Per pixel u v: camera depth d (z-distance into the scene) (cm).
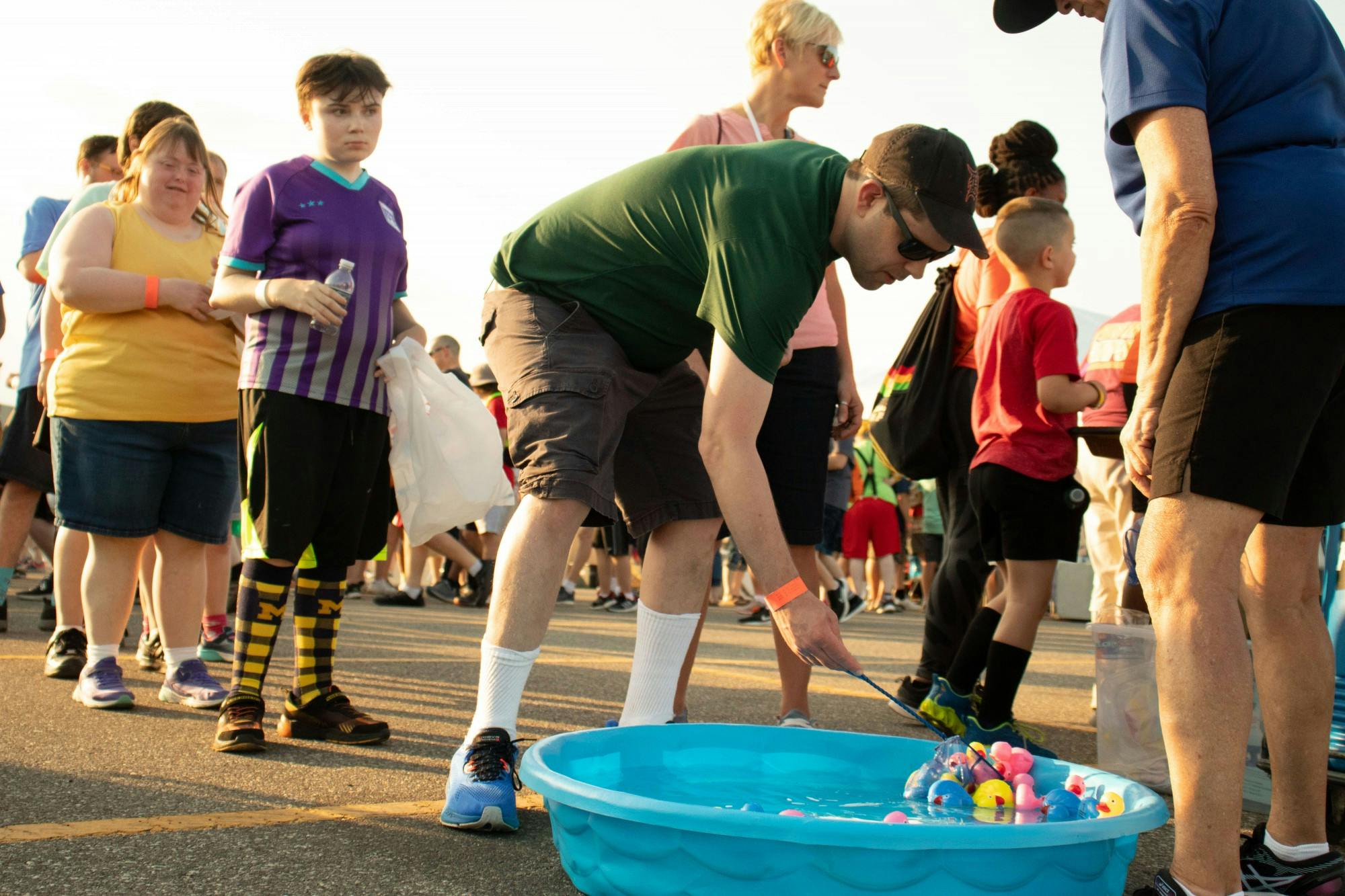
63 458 333
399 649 511
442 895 175
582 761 215
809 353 333
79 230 340
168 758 264
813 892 154
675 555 266
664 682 266
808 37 340
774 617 205
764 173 211
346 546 301
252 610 286
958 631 372
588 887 172
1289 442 172
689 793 214
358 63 304
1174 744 171
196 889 171
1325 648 196
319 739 296
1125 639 294
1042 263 336
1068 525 319
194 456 346
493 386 865
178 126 356
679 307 232
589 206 236
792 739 245
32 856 182
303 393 284
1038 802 203
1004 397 330
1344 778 233
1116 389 438
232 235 297
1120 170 192
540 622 223
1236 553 173
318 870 184
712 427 206
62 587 381
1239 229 176
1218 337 174
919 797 215
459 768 215
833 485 832
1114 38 184
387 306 303
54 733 288
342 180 306
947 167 197
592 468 223
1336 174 177
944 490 384
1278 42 182
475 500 298
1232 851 166
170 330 340
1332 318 174
